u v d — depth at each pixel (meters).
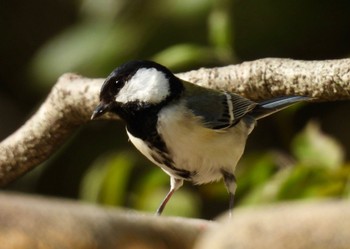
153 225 5.25
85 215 5.01
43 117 9.75
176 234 5.30
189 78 9.16
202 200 15.02
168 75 8.73
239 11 14.91
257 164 9.59
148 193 10.34
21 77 17.20
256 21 14.96
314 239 4.53
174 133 8.54
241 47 15.03
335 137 15.83
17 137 9.94
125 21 14.15
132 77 8.74
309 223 4.57
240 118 8.93
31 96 17.09
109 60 13.88
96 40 13.98
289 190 8.91
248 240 4.59
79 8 15.28
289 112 10.50
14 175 10.07
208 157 8.74
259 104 9.06
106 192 10.36
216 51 10.48
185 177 9.01
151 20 14.11
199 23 14.20
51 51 14.05
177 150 8.63
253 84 8.66
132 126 8.75
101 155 15.47
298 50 15.21
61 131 9.80
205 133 8.60
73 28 14.30
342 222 4.55
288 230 4.57
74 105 9.52
